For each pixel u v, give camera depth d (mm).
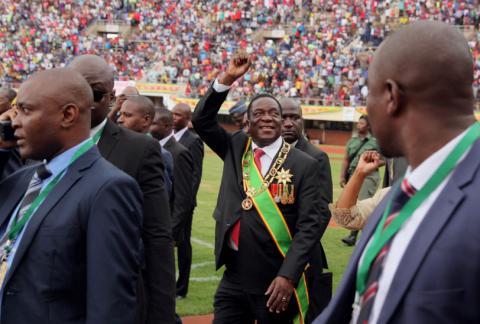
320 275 4953
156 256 3631
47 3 49031
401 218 1728
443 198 1641
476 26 42938
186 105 8531
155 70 43406
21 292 2631
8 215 2889
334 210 3281
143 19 48938
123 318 2656
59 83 2779
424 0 44750
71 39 46125
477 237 1536
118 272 2658
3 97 6156
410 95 1754
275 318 4480
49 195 2738
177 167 6574
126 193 2760
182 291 7133
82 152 2812
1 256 2748
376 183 9844
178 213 6484
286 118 5832
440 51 1720
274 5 48906
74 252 2664
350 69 41344
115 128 3773
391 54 1788
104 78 3570
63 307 2643
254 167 4574
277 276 4258
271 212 4430
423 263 1596
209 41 46469
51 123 2760
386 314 1629
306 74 41750
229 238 4547
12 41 45219
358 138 10016
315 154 5586
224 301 4582
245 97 40094
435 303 1555
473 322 1534
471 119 1759
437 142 1739
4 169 3207
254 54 44031
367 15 45875
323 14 47375
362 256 1902
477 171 1634
